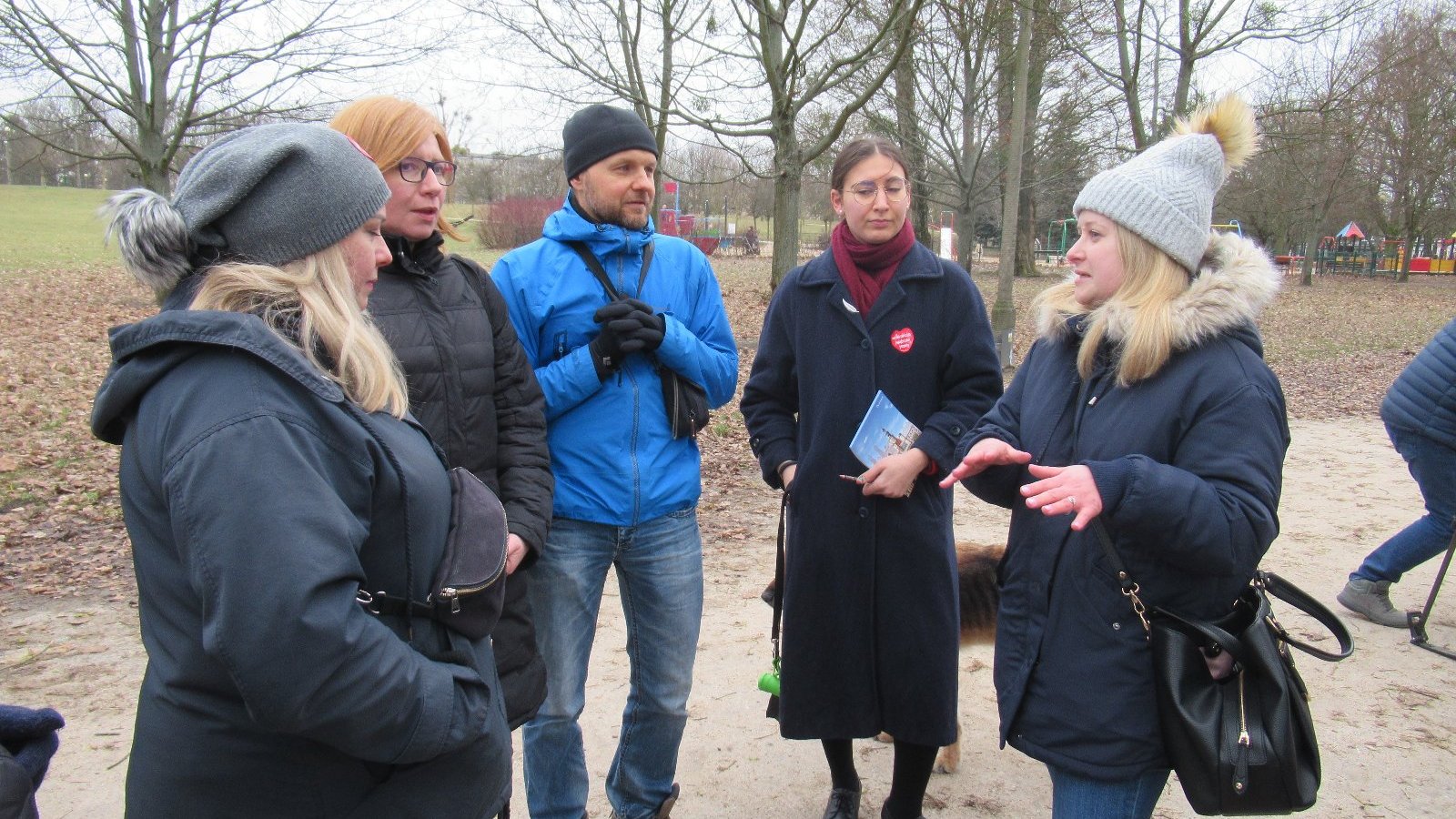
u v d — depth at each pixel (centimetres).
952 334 279
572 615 264
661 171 1248
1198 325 191
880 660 277
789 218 1175
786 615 283
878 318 277
